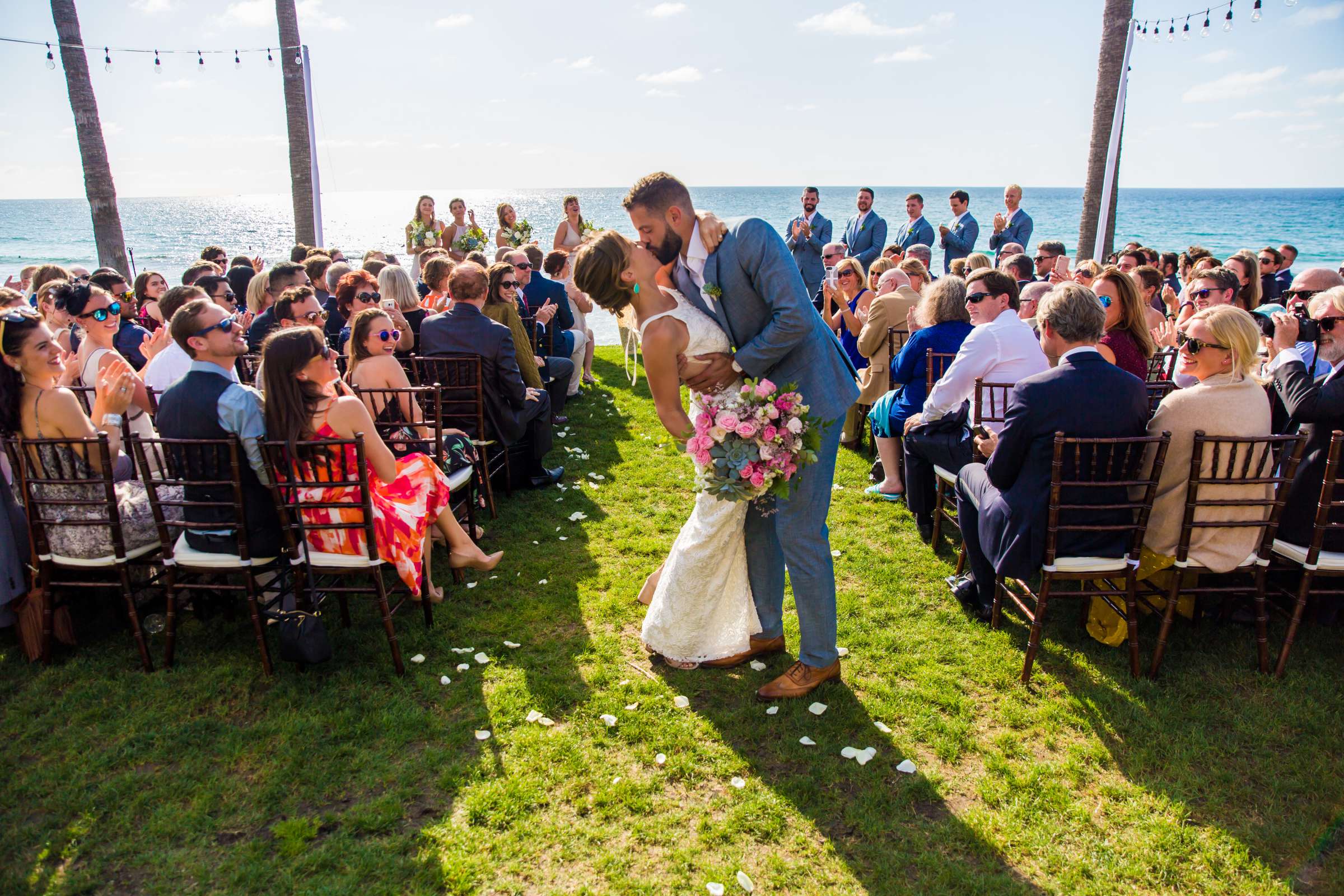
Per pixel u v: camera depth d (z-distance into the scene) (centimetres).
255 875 240
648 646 356
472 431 518
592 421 752
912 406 507
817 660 329
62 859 248
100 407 362
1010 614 397
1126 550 335
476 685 337
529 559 459
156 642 369
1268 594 360
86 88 986
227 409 320
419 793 276
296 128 1159
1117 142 1056
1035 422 327
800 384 304
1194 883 240
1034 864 248
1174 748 295
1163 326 616
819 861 249
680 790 280
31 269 700
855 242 1097
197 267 651
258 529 335
